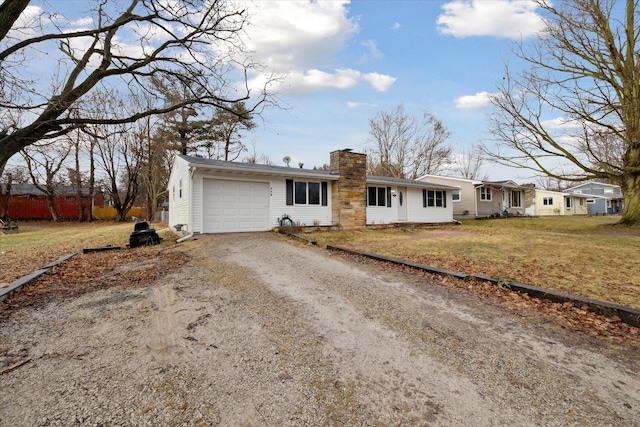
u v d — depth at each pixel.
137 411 2.09
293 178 13.05
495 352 3.02
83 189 29.08
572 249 8.62
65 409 2.10
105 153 25.50
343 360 2.82
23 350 2.90
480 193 24.59
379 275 5.84
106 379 2.45
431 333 3.41
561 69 14.58
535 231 14.11
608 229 14.29
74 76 6.45
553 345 3.18
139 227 9.72
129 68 6.89
